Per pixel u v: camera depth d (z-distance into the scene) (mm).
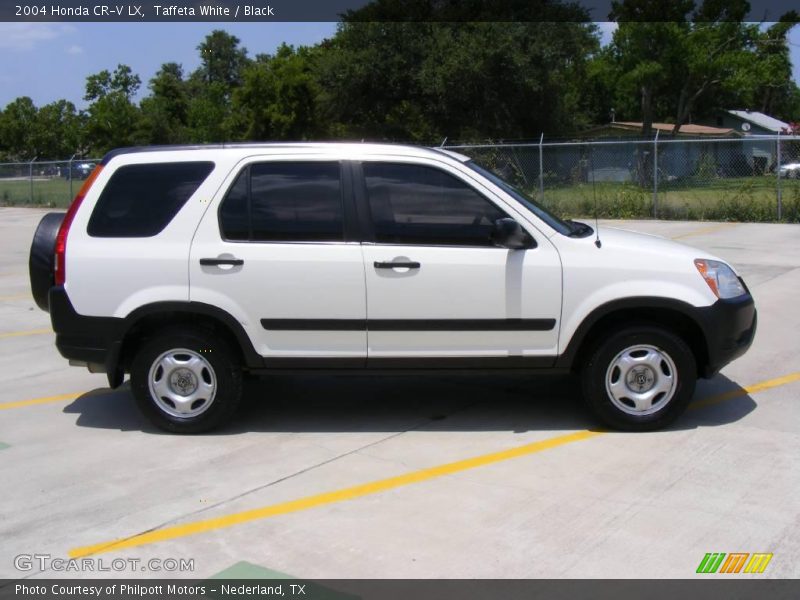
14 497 4793
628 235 5961
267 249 5469
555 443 5434
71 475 5105
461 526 4277
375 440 5602
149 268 5516
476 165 5816
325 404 6434
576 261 5387
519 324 5426
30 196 32625
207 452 5445
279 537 4223
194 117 61906
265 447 5520
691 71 48562
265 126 56844
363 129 44562
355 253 5426
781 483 4707
